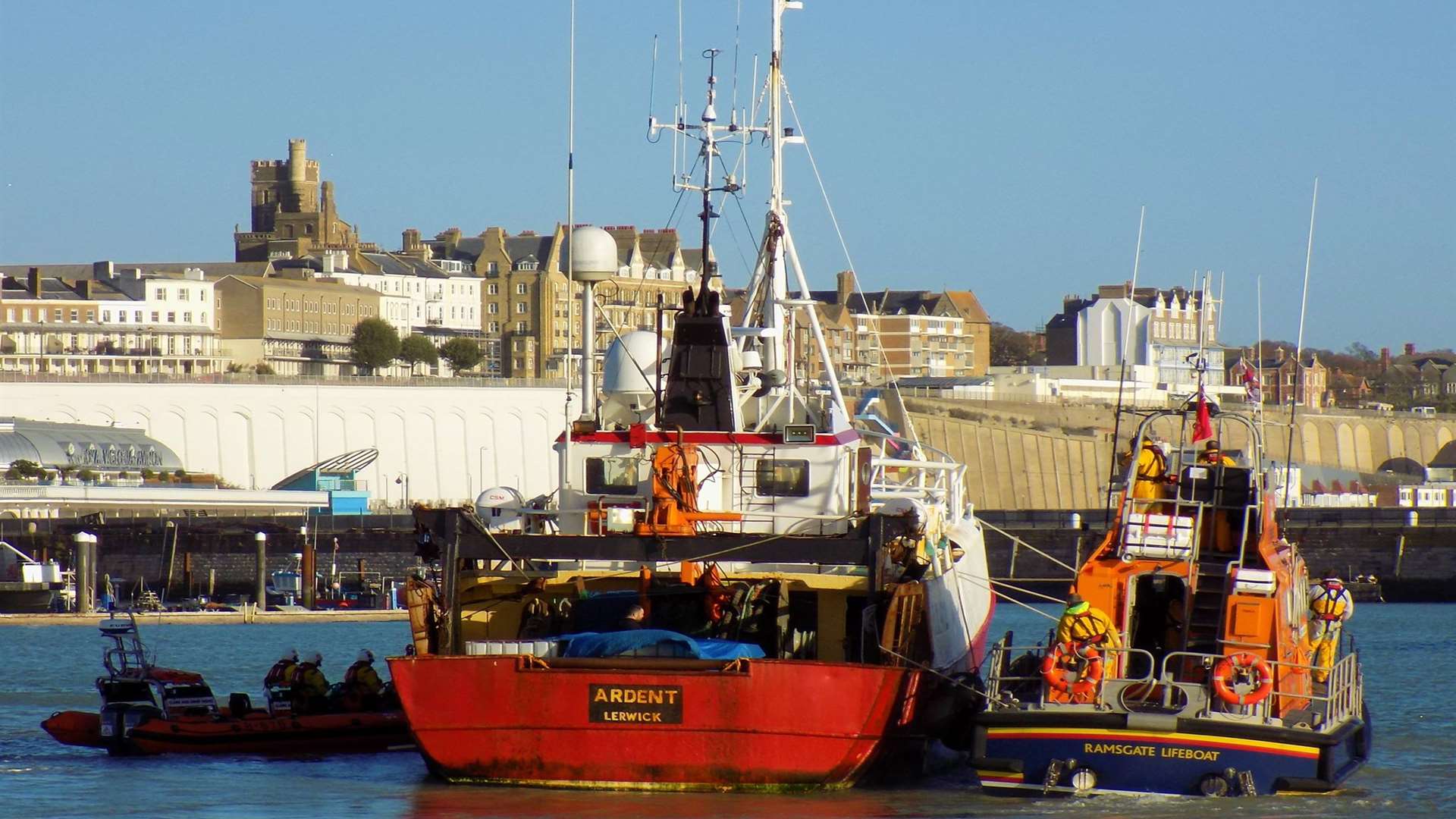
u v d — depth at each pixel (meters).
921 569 94.56
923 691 94.12
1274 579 88.31
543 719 87.69
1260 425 98.50
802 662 86.56
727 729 86.62
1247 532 92.50
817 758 87.06
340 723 113.81
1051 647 90.81
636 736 87.12
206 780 100.50
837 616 100.62
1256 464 93.50
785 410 114.56
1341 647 107.44
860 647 98.56
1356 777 102.88
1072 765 85.69
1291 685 90.81
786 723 86.50
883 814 85.12
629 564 101.50
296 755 112.44
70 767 106.75
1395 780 102.00
